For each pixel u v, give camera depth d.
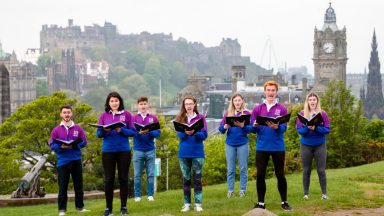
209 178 78.38
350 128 65.88
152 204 33.06
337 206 30.84
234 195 34.75
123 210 30.44
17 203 47.47
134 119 34.50
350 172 45.72
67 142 31.38
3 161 80.19
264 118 28.92
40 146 90.56
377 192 34.78
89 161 88.94
